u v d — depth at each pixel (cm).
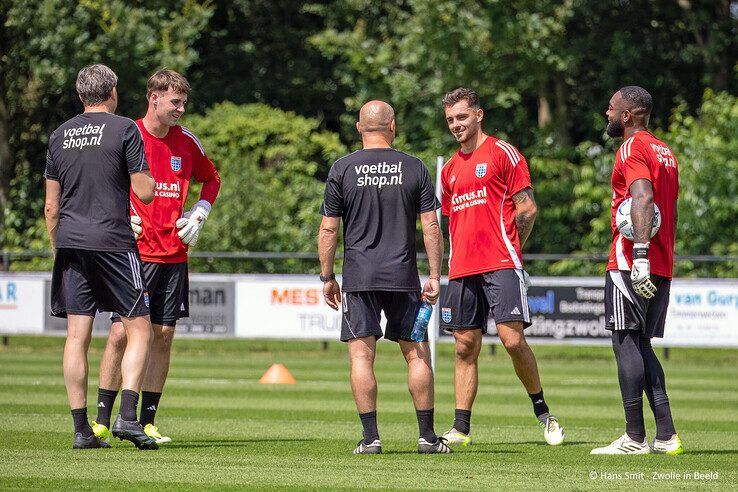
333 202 2653
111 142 2605
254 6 12350
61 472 2258
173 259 2942
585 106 11331
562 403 4347
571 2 10375
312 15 12569
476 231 2947
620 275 2739
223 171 9469
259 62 12338
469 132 2961
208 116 10738
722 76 10931
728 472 2377
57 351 7556
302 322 7081
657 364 2789
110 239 2602
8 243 9544
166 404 4066
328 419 3581
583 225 10150
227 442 2880
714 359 7538
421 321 2633
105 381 2841
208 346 8138
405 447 2831
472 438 3114
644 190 2678
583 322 6831
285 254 7269
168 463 2412
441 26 10062
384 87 11025
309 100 12525
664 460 2578
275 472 2305
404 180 2627
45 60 9688
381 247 2622
